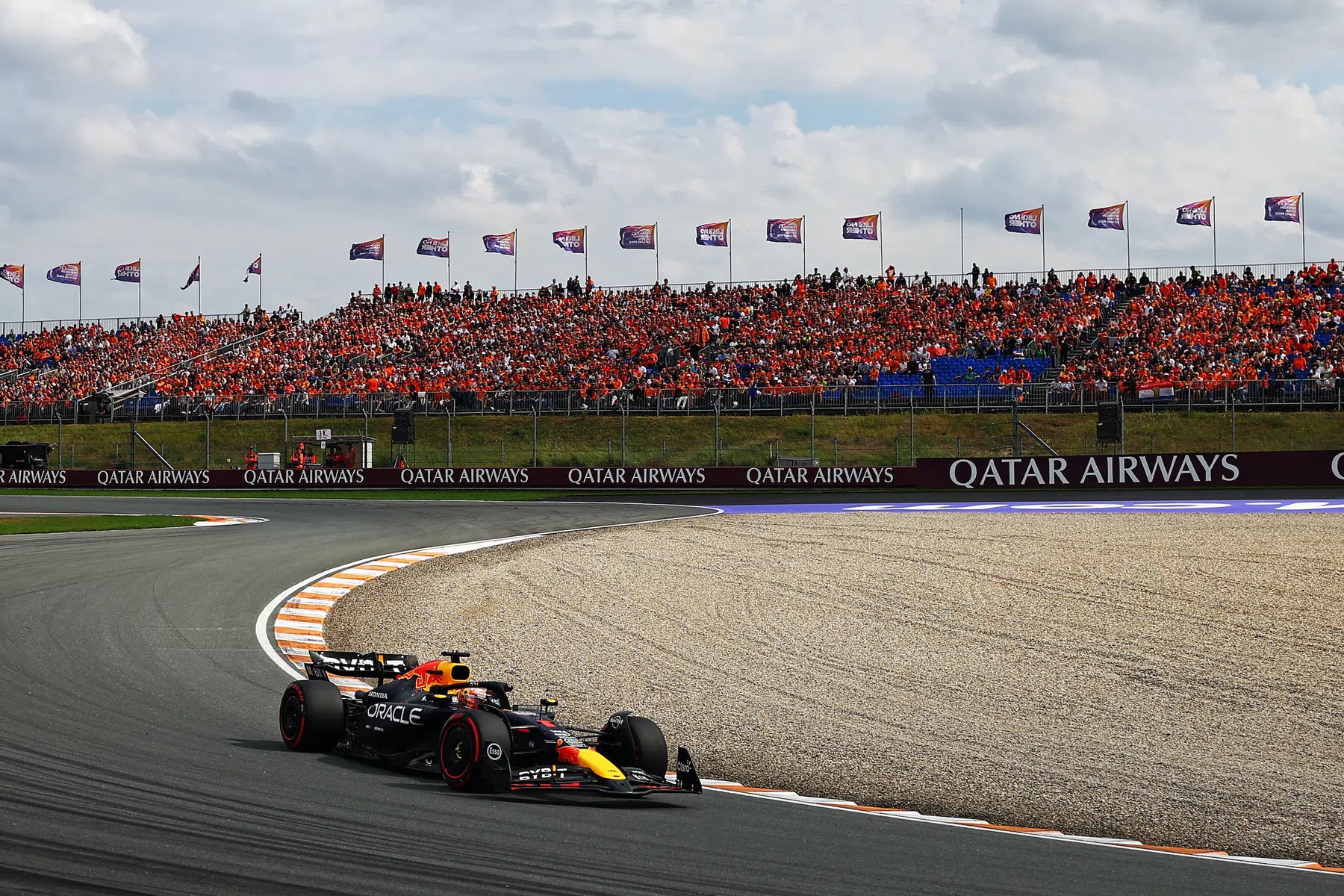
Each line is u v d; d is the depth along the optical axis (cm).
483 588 2145
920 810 984
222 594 2061
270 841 738
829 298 6034
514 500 4272
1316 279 5412
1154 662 1588
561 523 3291
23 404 6250
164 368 6631
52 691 1306
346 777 955
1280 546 2373
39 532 3128
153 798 849
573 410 5397
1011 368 5131
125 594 2023
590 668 1567
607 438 5206
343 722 1055
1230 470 3806
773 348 5581
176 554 2561
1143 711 1374
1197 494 3612
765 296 6150
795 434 4997
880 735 1261
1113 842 880
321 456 5469
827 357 5400
